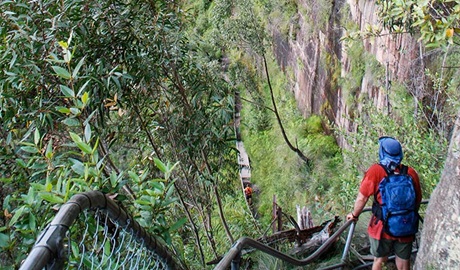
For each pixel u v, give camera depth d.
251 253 5.60
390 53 11.22
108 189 2.65
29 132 3.87
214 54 16.48
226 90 6.28
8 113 4.11
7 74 3.91
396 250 4.18
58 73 3.06
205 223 7.17
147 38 5.23
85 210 1.98
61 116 4.26
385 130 7.56
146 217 2.71
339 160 15.53
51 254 1.53
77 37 4.37
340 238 5.49
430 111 8.56
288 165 17.02
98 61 4.58
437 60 9.33
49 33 4.18
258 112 21.45
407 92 10.02
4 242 2.44
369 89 12.80
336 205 12.08
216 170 6.55
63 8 4.23
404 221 4.05
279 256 3.79
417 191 4.14
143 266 2.44
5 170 3.79
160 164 2.79
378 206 4.14
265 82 22.55
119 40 4.82
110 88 4.68
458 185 3.70
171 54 5.58
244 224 11.27
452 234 3.71
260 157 19.55
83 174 2.62
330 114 16.66
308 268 5.16
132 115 5.43
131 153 6.75
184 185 6.89
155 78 5.45
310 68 17.83
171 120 5.86
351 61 13.92
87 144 2.72
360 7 13.17
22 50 4.05
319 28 16.44
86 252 2.45
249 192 16.16
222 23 16.78
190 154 5.86
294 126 18.95
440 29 4.07
